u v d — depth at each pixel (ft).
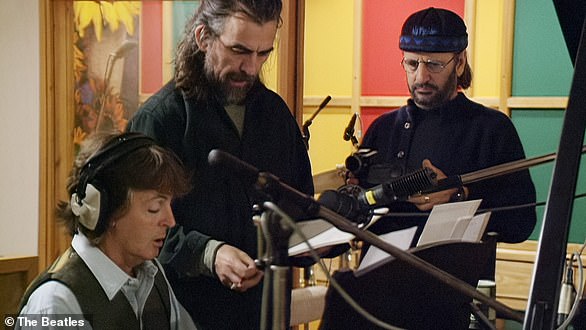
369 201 5.71
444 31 8.27
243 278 5.75
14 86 11.62
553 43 12.42
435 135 8.47
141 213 5.29
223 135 6.55
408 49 8.42
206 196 6.44
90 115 11.55
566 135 3.88
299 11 9.14
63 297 5.10
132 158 5.24
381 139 8.80
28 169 11.59
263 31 6.29
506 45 12.62
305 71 13.97
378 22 13.43
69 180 5.38
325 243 5.54
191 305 6.39
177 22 11.26
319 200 5.41
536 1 12.44
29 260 7.22
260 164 6.74
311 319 7.14
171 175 5.36
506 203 8.29
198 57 6.52
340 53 13.70
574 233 12.20
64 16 11.50
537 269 3.84
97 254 5.32
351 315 4.12
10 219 11.68
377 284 4.16
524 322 3.87
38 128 11.51
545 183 12.53
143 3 11.33
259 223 3.88
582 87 3.89
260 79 7.15
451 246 4.52
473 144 8.35
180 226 6.33
